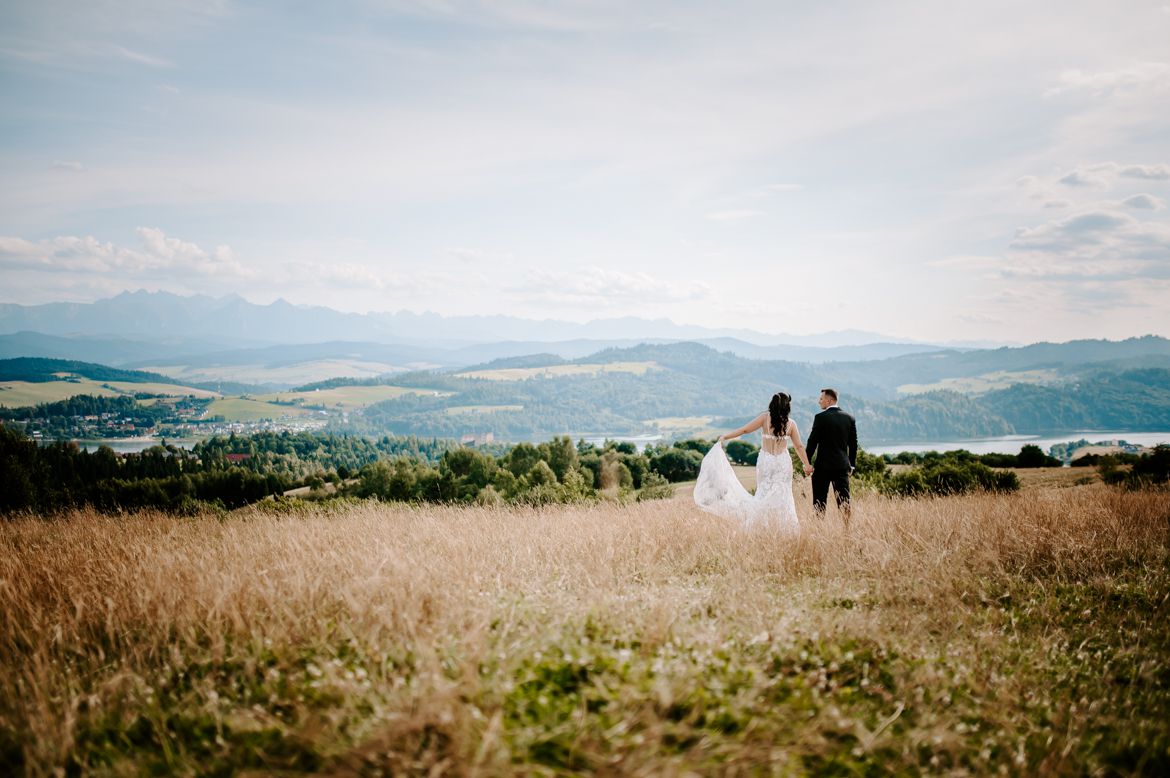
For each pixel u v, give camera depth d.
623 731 2.70
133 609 4.76
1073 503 9.27
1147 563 6.52
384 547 6.30
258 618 4.38
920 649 4.07
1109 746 3.17
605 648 3.71
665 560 6.71
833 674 3.66
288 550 6.60
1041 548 6.93
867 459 18.92
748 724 2.88
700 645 3.79
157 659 4.04
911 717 3.24
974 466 17.59
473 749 2.56
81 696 3.37
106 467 66.44
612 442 95.75
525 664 3.48
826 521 8.44
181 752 2.89
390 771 2.55
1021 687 3.71
